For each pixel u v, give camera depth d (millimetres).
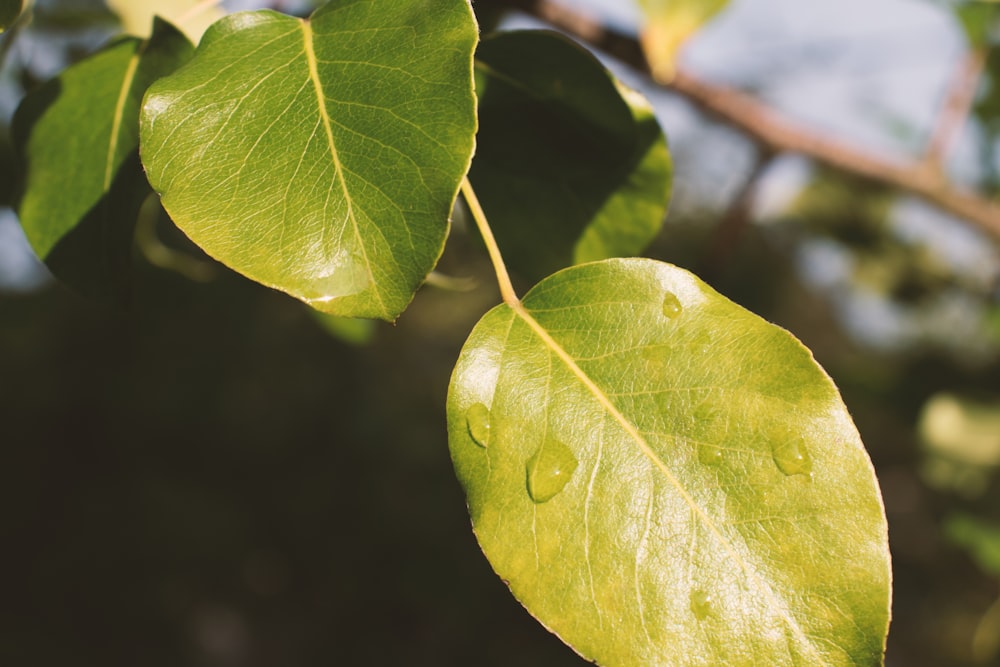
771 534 180
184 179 183
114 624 1487
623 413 187
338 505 1748
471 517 184
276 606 1658
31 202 233
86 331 1721
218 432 1746
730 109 470
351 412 1847
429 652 1539
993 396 686
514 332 194
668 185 245
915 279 760
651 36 313
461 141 179
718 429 184
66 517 1588
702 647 177
